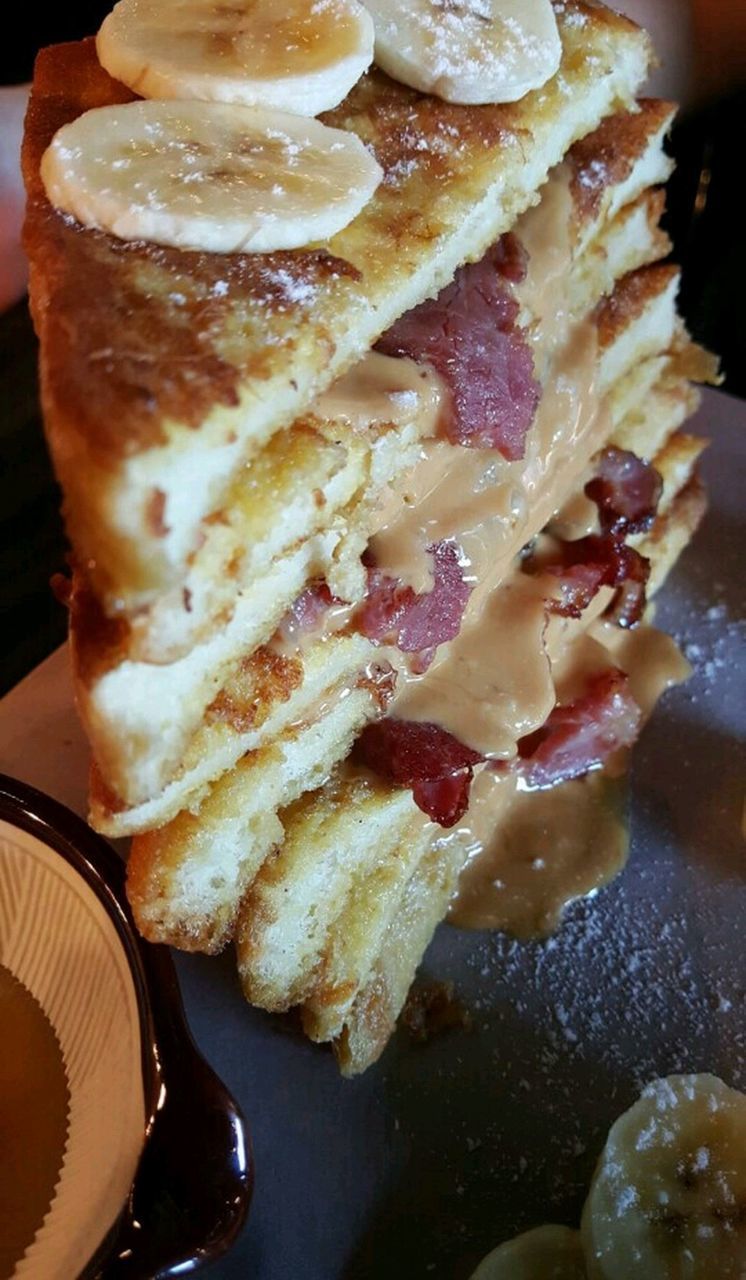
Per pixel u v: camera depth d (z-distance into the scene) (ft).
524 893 0.55
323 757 0.48
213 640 0.36
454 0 0.46
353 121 0.44
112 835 0.40
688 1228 0.42
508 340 0.46
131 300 0.34
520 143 0.46
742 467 0.74
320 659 0.43
